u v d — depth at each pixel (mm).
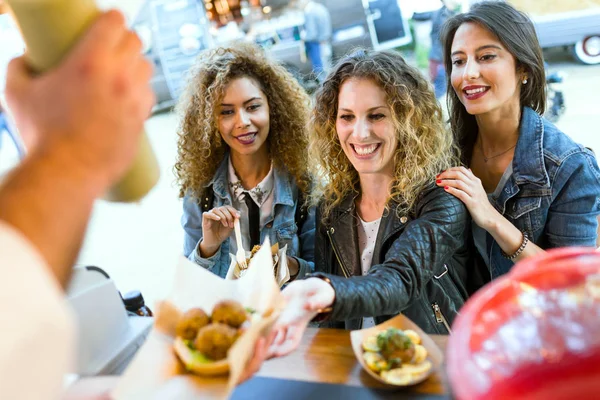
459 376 438
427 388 842
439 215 1264
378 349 909
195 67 1853
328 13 5551
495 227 1310
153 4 6090
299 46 5727
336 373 910
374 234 1467
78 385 815
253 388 899
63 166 390
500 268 1519
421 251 1204
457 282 1420
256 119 1753
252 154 1839
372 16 5500
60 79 407
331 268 1549
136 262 3396
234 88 1720
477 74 1473
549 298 513
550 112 3707
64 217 383
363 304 1046
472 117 1713
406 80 1372
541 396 451
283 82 1845
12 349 309
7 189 379
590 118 3936
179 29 6219
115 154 420
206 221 1641
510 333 494
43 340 328
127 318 1084
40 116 409
